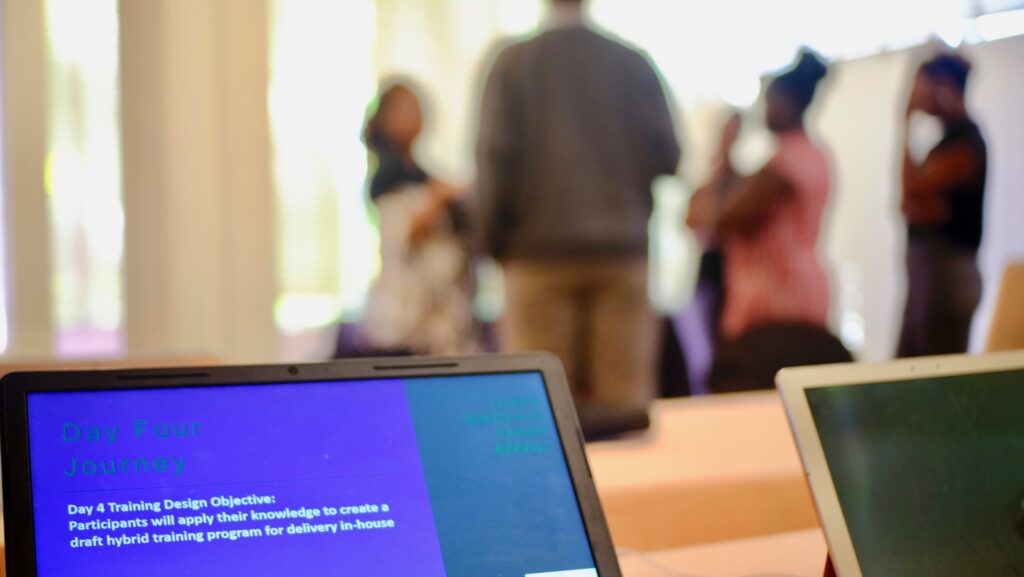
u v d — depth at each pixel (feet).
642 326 12.33
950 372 3.57
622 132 11.83
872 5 16.17
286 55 12.89
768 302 15.31
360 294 13.30
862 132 16.19
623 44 11.76
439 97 13.51
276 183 12.91
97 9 11.87
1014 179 17.47
